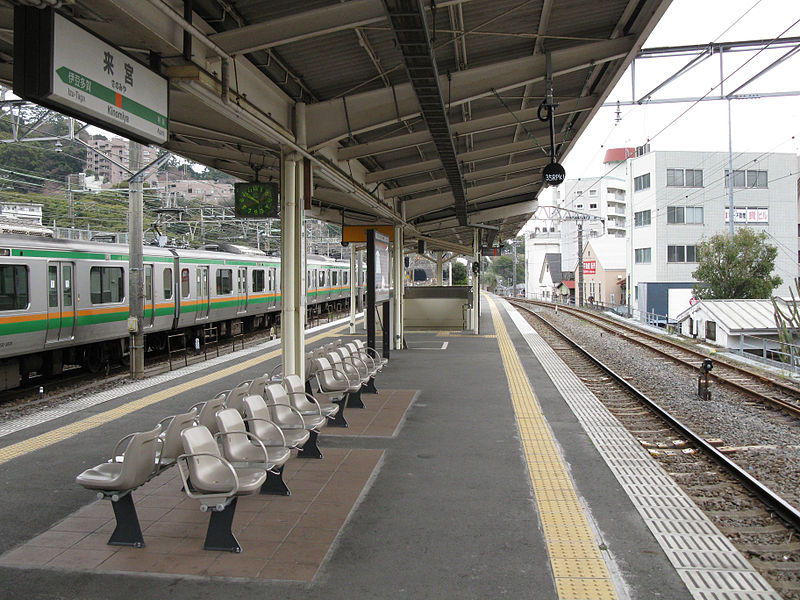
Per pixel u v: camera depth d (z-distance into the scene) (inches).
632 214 1565.0
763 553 182.1
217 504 163.5
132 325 472.1
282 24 214.1
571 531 182.1
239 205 370.9
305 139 312.7
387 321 554.9
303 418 246.5
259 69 267.1
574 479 229.3
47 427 318.0
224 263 758.5
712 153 1453.0
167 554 167.6
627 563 162.1
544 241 3152.1
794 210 1449.3
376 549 169.9
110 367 577.9
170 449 192.1
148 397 398.0
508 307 1551.4
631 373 549.3
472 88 307.7
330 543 173.8
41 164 1146.0
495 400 378.0
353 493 214.2
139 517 194.4
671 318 1187.3
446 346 676.7
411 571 157.3
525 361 560.7
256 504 203.8
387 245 555.8
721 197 1453.0
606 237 2137.1
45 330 454.0
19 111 495.8
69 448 277.9
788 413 383.9
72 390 442.6
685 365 596.7
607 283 1946.4
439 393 401.1
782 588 159.3
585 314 1403.8
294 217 319.9
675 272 1454.2
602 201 3065.9
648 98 495.5
